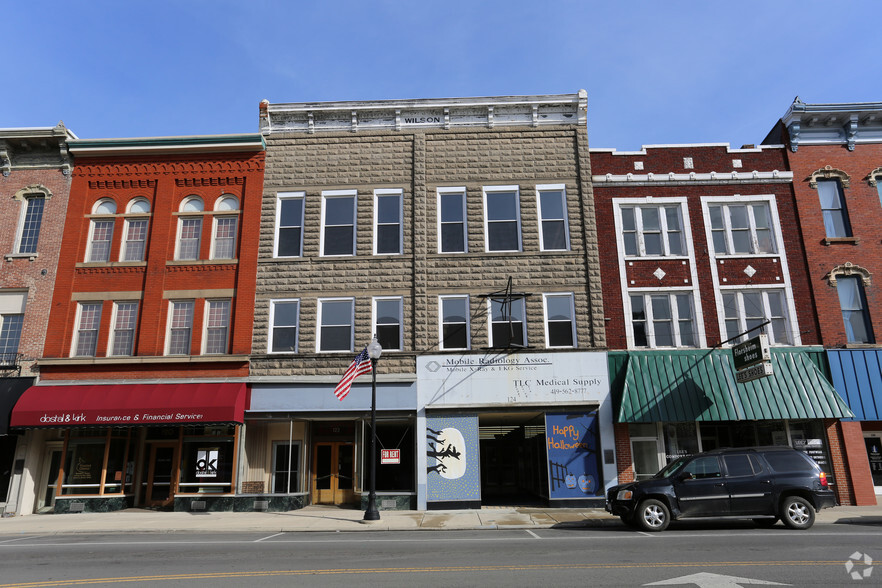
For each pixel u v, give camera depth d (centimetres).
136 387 1994
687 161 2188
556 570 875
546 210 2172
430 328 2047
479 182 2186
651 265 2098
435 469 1923
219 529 1508
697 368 1955
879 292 2048
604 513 1738
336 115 2261
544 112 2242
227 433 2030
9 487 1969
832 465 1903
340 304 2109
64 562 1032
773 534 1212
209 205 2208
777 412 1853
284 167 2225
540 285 2078
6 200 2219
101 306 2131
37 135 2220
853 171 2158
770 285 2066
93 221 2219
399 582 812
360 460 2006
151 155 2252
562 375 1977
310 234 2156
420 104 2236
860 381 1948
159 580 850
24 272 2148
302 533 1450
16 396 2003
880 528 1328
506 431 2411
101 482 1980
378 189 2195
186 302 2134
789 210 2133
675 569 863
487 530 1460
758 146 2189
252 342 2059
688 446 1945
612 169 2186
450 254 2111
